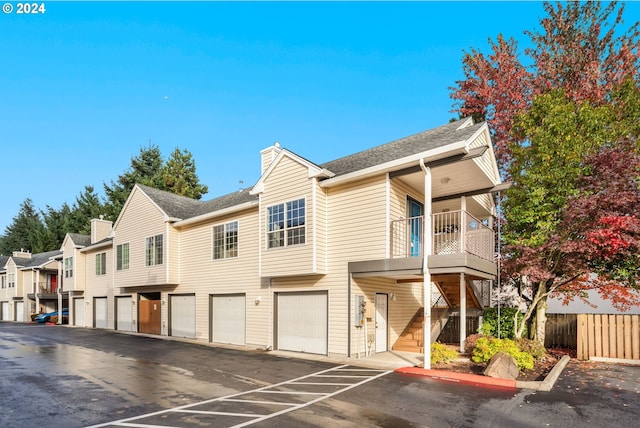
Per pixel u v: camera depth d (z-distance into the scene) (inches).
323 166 620.7
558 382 363.6
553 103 520.4
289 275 543.2
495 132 757.3
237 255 673.6
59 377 404.5
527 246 494.3
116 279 917.8
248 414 277.3
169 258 784.3
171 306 812.6
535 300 517.0
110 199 1865.2
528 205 508.1
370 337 517.0
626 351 462.6
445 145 434.6
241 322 656.4
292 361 487.2
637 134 526.3
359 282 510.3
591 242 444.8
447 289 561.3
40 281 1571.1
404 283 596.7
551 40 744.3
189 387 357.7
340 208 526.6
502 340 445.7
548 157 496.7
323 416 272.2
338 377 392.5
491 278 535.5
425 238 444.8
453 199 581.3
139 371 433.7
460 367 421.4
